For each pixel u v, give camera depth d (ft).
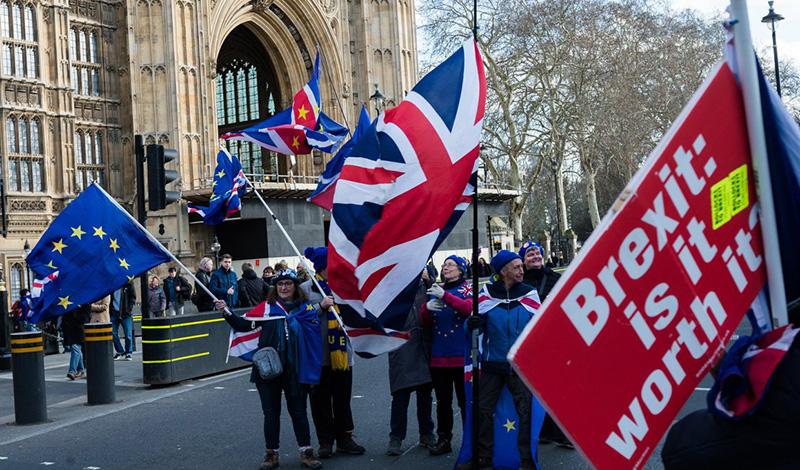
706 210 9.98
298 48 160.04
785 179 10.80
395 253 23.27
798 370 9.16
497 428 26.81
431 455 30.71
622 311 9.67
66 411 44.19
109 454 33.04
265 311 29.55
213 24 141.28
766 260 10.20
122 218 32.68
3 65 118.42
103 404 45.85
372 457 30.83
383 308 23.44
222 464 30.76
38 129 122.11
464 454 27.12
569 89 173.99
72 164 126.62
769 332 9.77
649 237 9.73
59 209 124.26
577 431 9.57
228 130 179.22
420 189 23.27
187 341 53.72
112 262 32.48
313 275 30.35
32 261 32.58
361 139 24.13
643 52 180.45
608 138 170.40
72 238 32.53
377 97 127.95
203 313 55.72
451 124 23.75
